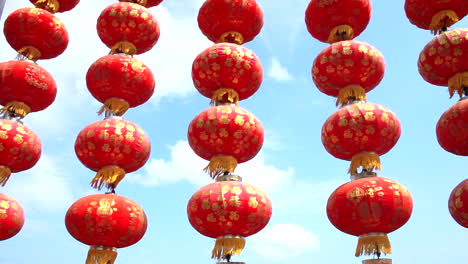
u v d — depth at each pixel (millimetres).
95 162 8156
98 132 8117
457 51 7492
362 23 8734
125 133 8203
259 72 8539
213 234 7230
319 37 9117
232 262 6965
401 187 6742
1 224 8320
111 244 7609
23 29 9828
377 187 6613
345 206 6648
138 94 9156
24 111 9320
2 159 8547
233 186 7238
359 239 6754
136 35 9727
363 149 7191
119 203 7684
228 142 7613
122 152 8125
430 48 7754
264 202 7270
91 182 8086
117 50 9758
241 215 7016
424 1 8320
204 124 7684
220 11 9109
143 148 8391
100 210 7473
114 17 9602
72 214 7566
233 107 7926
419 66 8055
